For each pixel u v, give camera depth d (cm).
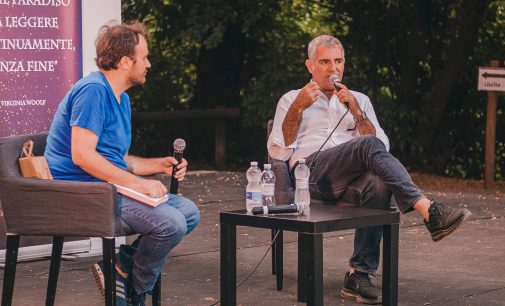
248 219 538
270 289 668
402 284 682
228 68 1669
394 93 1614
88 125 536
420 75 1636
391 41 1598
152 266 536
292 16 1612
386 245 562
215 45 1473
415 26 1578
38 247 745
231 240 550
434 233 570
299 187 553
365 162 593
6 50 696
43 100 716
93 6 737
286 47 1602
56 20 718
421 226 930
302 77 1546
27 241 723
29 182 530
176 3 1546
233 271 554
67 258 748
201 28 1474
